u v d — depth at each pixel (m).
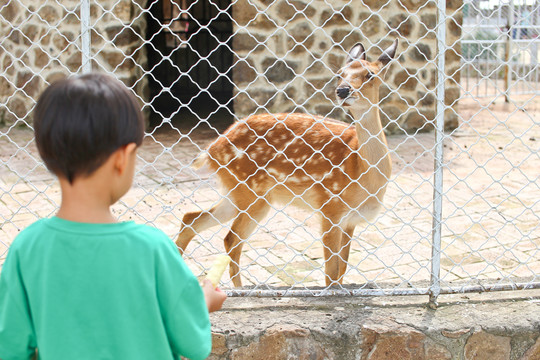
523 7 12.45
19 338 1.70
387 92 9.05
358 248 4.86
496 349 3.10
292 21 8.70
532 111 11.12
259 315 3.19
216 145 4.20
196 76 13.56
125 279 1.62
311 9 8.66
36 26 9.36
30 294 1.65
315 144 3.97
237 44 8.74
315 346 3.06
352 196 3.84
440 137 3.13
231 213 4.26
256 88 8.88
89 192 1.64
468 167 7.23
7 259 1.71
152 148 8.23
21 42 9.51
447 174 6.96
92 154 1.57
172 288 1.67
